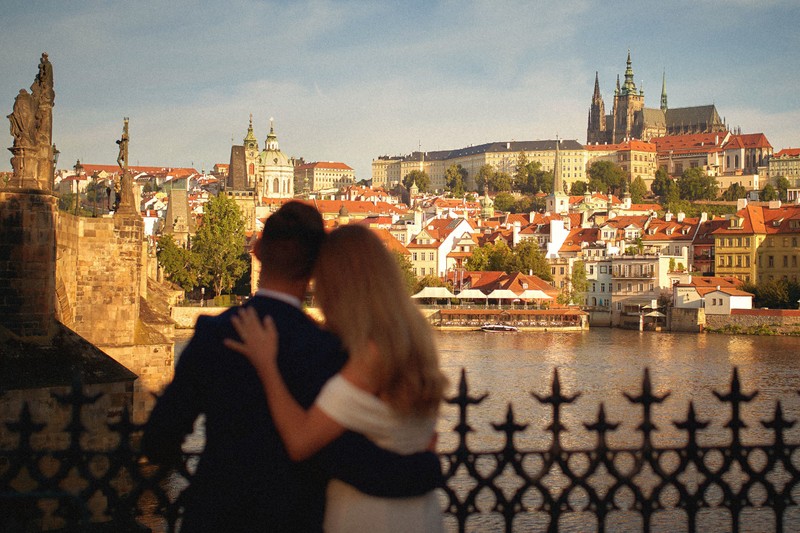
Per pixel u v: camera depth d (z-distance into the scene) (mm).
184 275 161250
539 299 171500
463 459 10531
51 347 34281
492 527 31984
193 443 33219
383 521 7191
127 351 48125
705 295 161125
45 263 34906
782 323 152250
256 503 7230
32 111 34688
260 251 7793
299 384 7285
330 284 7230
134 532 9711
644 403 11031
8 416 30969
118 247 48000
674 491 37656
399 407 7055
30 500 9961
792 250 181500
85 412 33375
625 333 159750
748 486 11305
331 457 7129
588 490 10828
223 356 7363
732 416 11305
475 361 103750
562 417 58938
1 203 34031
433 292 167625
